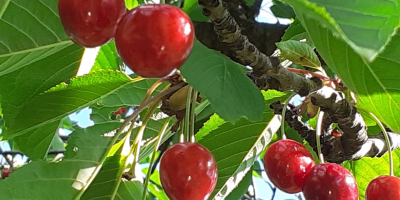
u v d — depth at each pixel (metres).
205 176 0.13
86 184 0.16
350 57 0.12
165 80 0.17
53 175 0.16
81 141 0.16
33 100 0.18
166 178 0.13
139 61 0.11
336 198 0.14
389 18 0.06
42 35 0.15
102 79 0.17
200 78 0.11
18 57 0.16
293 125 0.18
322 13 0.07
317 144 0.17
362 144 0.17
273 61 0.14
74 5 0.11
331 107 0.16
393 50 0.12
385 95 0.14
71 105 0.18
